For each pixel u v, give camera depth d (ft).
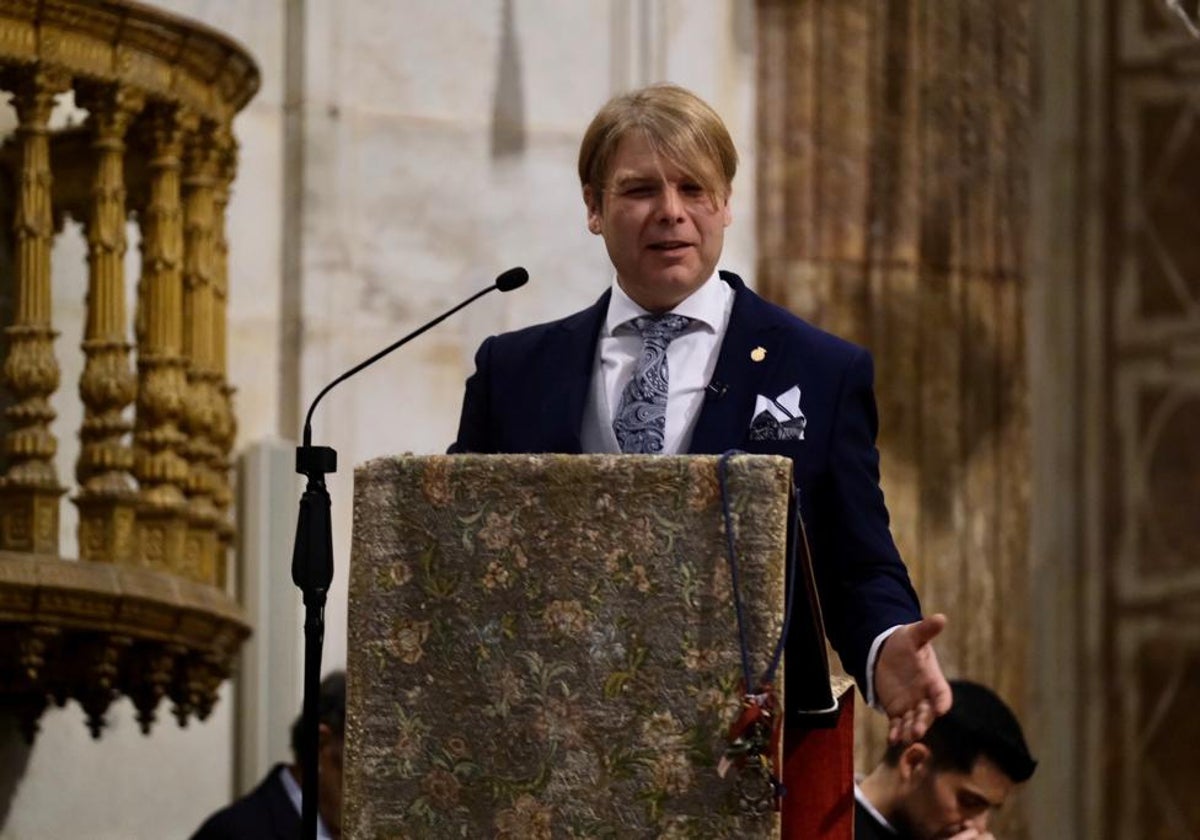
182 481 35.96
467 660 18.72
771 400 19.89
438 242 43.29
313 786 20.79
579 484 18.62
